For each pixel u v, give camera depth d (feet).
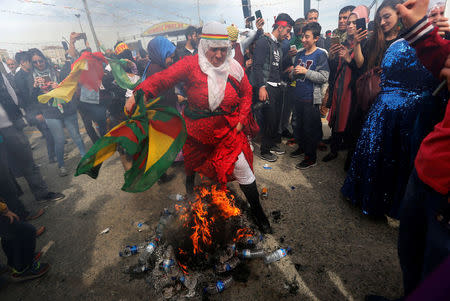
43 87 10.29
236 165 6.13
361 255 6.06
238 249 6.33
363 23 7.73
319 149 12.34
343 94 9.00
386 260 5.85
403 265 4.12
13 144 8.77
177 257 5.98
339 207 7.87
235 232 6.58
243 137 6.44
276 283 5.55
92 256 6.98
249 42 11.18
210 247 6.08
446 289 1.71
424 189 3.25
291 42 12.83
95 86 9.91
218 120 5.92
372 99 7.40
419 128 5.57
